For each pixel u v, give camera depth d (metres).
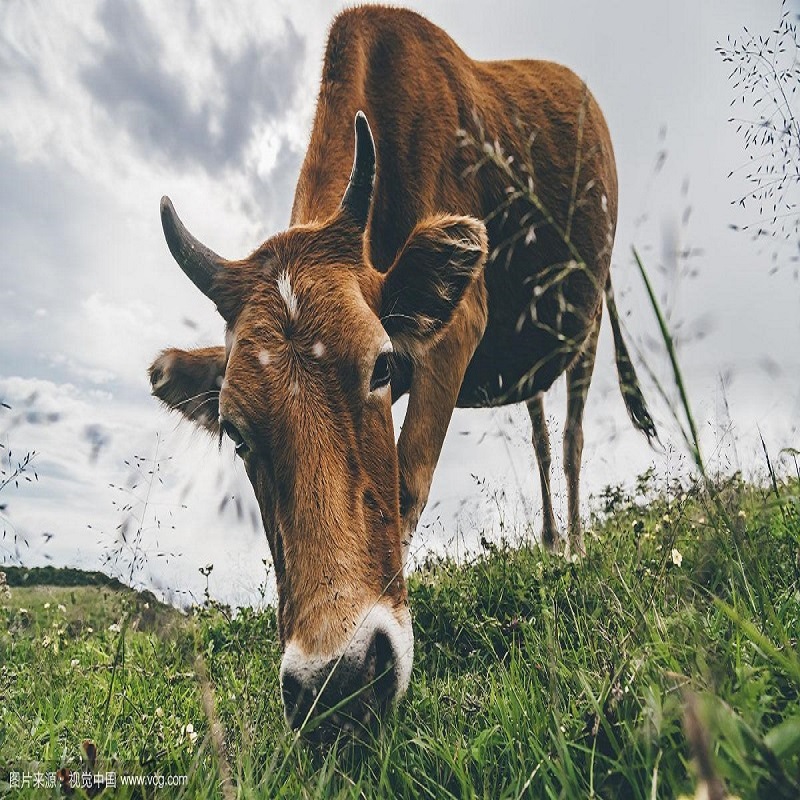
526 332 1.37
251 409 0.73
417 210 1.15
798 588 0.64
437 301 0.90
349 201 0.87
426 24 1.32
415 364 1.05
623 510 1.03
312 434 0.71
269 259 0.84
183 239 0.87
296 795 0.54
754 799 0.32
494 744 0.54
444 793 0.50
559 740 0.44
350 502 0.70
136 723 0.73
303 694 0.62
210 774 0.55
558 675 0.58
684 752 0.40
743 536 0.60
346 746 0.61
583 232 1.48
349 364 0.75
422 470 1.05
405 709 0.67
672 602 0.61
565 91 1.57
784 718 0.40
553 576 0.92
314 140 1.12
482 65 1.50
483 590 0.95
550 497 1.64
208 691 0.53
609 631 0.61
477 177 1.27
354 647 0.63
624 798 0.41
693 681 0.42
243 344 0.77
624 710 0.46
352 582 0.66
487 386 1.38
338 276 0.81
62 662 1.03
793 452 0.69
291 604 0.67
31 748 0.66
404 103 1.19
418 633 0.91
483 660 0.80
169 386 0.99
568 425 1.65
